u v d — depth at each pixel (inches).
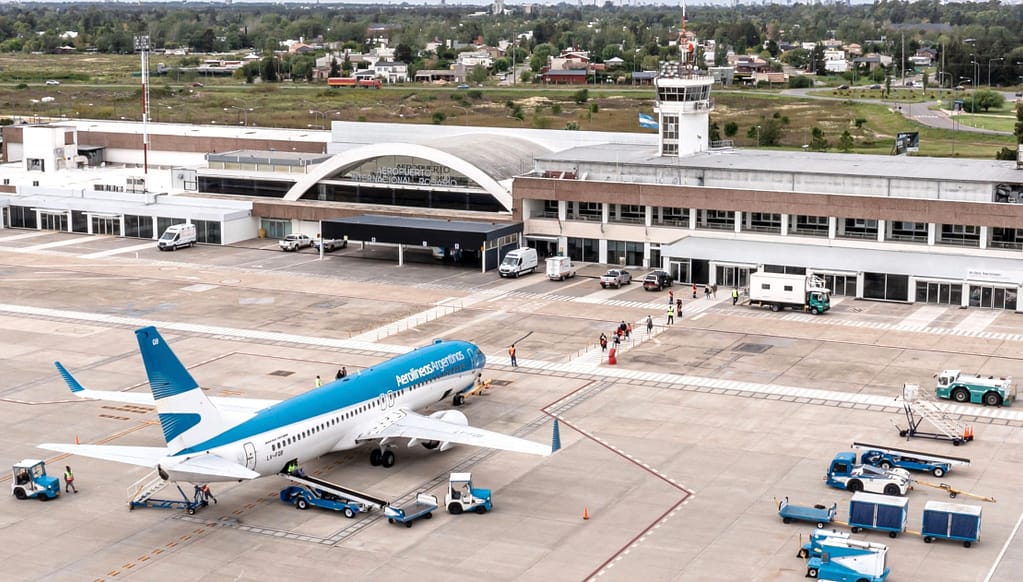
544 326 5147.6
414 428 3390.7
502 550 2864.2
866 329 5059.1
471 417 3924.7
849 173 5831.7
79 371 4498.0
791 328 5083.7
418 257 6737.2
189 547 2906.0
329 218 7017.7
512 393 4197.8
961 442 3612.2
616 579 2687.0
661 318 5280.5
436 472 3422.7
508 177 6791.3
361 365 4549.7
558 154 6806.1
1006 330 5012.3
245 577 2728.8
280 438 3144.7
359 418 3435.0
